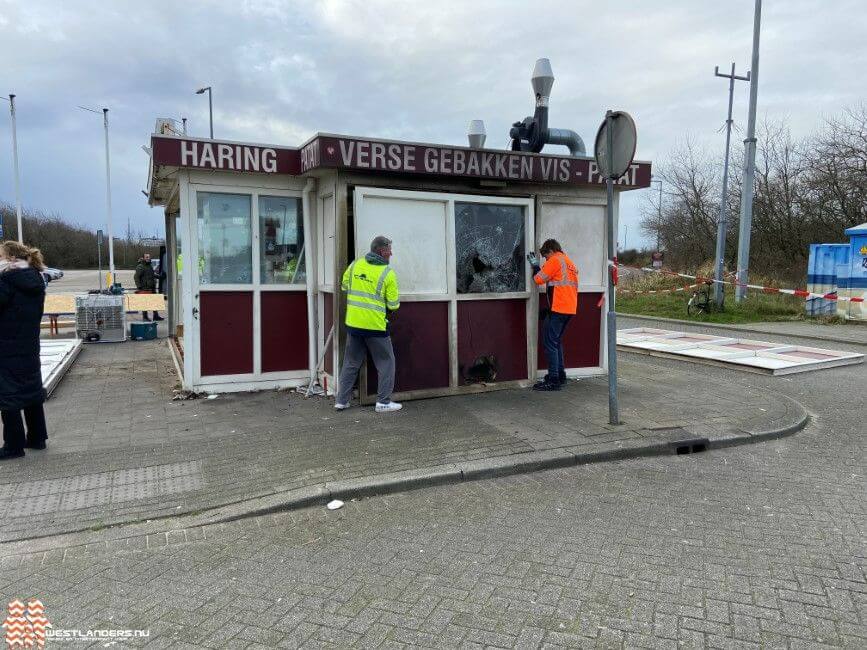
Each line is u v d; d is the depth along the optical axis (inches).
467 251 283.3
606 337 324.5
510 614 119.6
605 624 116.2
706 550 145.3
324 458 200.4
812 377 345.1
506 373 295.3
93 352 418.9
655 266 936.3
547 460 200.2
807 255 924.0
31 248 202.4
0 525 155.9
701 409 261.7
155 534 154.5
